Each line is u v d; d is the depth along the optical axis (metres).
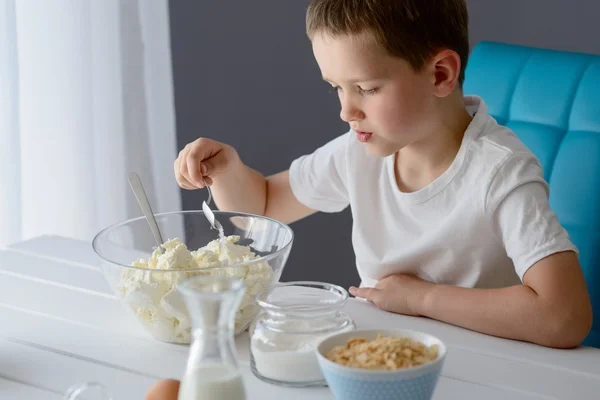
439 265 1.28
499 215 1.19
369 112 1.16
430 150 1.25
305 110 2.38
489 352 0.96
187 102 2.25
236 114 2.33
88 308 1.08
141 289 0.92
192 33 2.22
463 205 1.22
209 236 1.12
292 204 1.55
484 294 1.04
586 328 1.00
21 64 1.80
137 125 2.03
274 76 2.34
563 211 1.34
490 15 2.21
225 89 2.30
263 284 0.95
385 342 0.75
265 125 2.37
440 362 0.72
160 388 0.75
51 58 1.84
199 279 0.68
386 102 1.14
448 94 1.19
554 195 1.36
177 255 0.96
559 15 2.15
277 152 2.40
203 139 1.34
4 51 1.74
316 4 1.14
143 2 1.99
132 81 2.00
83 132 1.92
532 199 1.15
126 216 2.04
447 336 1.01
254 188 1.50
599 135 1.33
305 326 0.87
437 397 0.84
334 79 1.15
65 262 1.26
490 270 1.25
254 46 2.30
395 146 1.19
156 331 0.96
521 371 0.91
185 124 2.26
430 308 1.06
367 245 1.35
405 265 1.31
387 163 1.33
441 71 1.18
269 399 0.83
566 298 1.02
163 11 2.04
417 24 1.13
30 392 0.86
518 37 2.21
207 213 1.12
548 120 1.39
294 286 0.98
